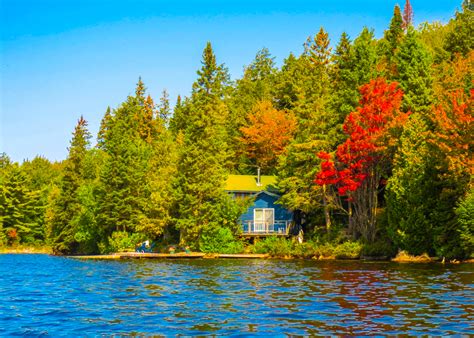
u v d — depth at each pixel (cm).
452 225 4284
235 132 8206
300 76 8731
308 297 2203
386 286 2564
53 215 8881
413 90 5762
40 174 13238
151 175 6994
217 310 1920
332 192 5712
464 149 4069
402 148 4688
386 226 4903
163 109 12044
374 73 6156
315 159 5503
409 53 6022
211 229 5922
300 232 5834
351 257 4884
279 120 7544
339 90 6575
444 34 8981
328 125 5734
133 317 1812
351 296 2216
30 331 1619
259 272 3481
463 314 1767
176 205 6438
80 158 9194
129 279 3141
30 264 5134
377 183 5141
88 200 7562
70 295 2433
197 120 7538
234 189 6384
